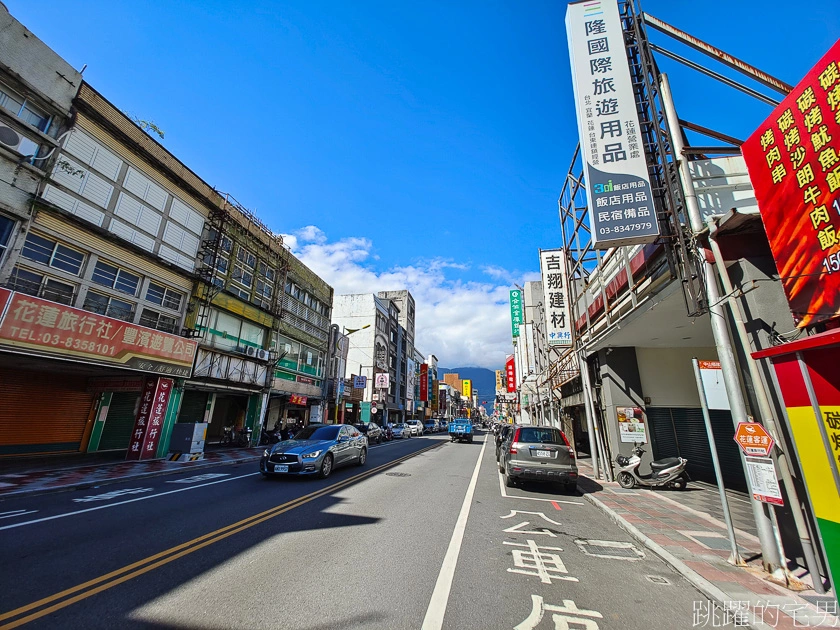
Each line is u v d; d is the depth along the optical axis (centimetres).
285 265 2267
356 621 300
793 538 418
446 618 308
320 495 770
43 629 276
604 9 754
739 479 888
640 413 1087
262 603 325
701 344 1095
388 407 4594
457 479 1034
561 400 1998
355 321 4372
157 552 438
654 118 634
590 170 666
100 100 1219
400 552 459
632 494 841
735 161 621
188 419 1675
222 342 1775
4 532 507
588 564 441
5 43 990
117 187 1280
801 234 397
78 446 1355
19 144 1015
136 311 1343
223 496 754
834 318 364
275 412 2356
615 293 995
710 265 524
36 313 972
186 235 1563
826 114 367
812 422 346
